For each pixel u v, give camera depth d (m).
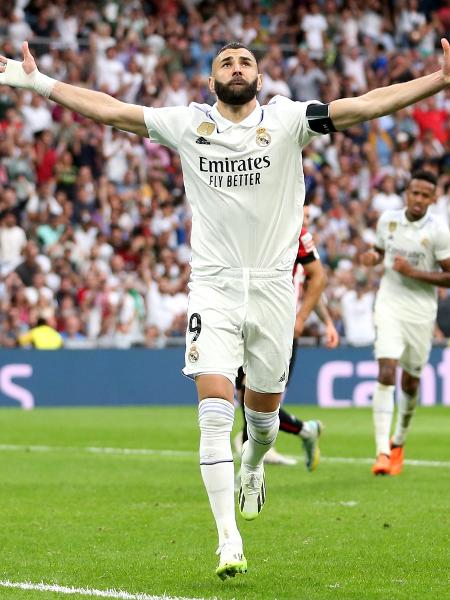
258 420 9.94
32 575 9.15
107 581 8.90
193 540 10.76
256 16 41.91
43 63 36.28
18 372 28.94
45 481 15.09
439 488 14.42
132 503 13.12
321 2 42.94
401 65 42.12
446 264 16.03
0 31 36.91
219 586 8.70
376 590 8.55
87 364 29.50
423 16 44.41
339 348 30.56
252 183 9.28
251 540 10.77
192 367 9.16
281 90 39.47
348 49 41.47
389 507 12.80
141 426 23.92
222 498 8.79
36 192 33.50
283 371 9.70
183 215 35.84
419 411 28.27
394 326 16.05
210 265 9.34
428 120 40.81
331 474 15.94
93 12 38.28
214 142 9.30
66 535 11.03
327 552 10.13
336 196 37.16
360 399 30.64
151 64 37.84
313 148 38.38
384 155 39.88
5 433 22.31
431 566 9.50
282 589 8.58
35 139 34.62
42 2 37.72
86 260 32.56
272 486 14.61
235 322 9.29
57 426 23.84
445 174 40.38
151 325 31.20
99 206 34.41
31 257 30.03
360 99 9.11
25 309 29.83
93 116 9.57
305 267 14.80
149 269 32.28
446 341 31.59
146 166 36.19
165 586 8.69
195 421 25.23
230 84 9.18
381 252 16.62
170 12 40.19
